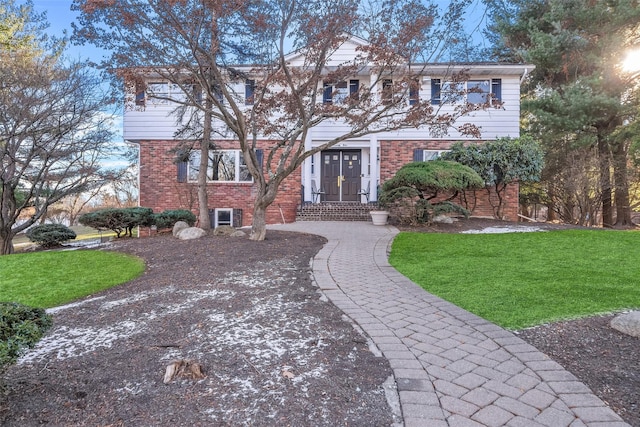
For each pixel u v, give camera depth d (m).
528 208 23.28
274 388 2.49
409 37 7.20
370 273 5.67
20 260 7.81
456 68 11.84
